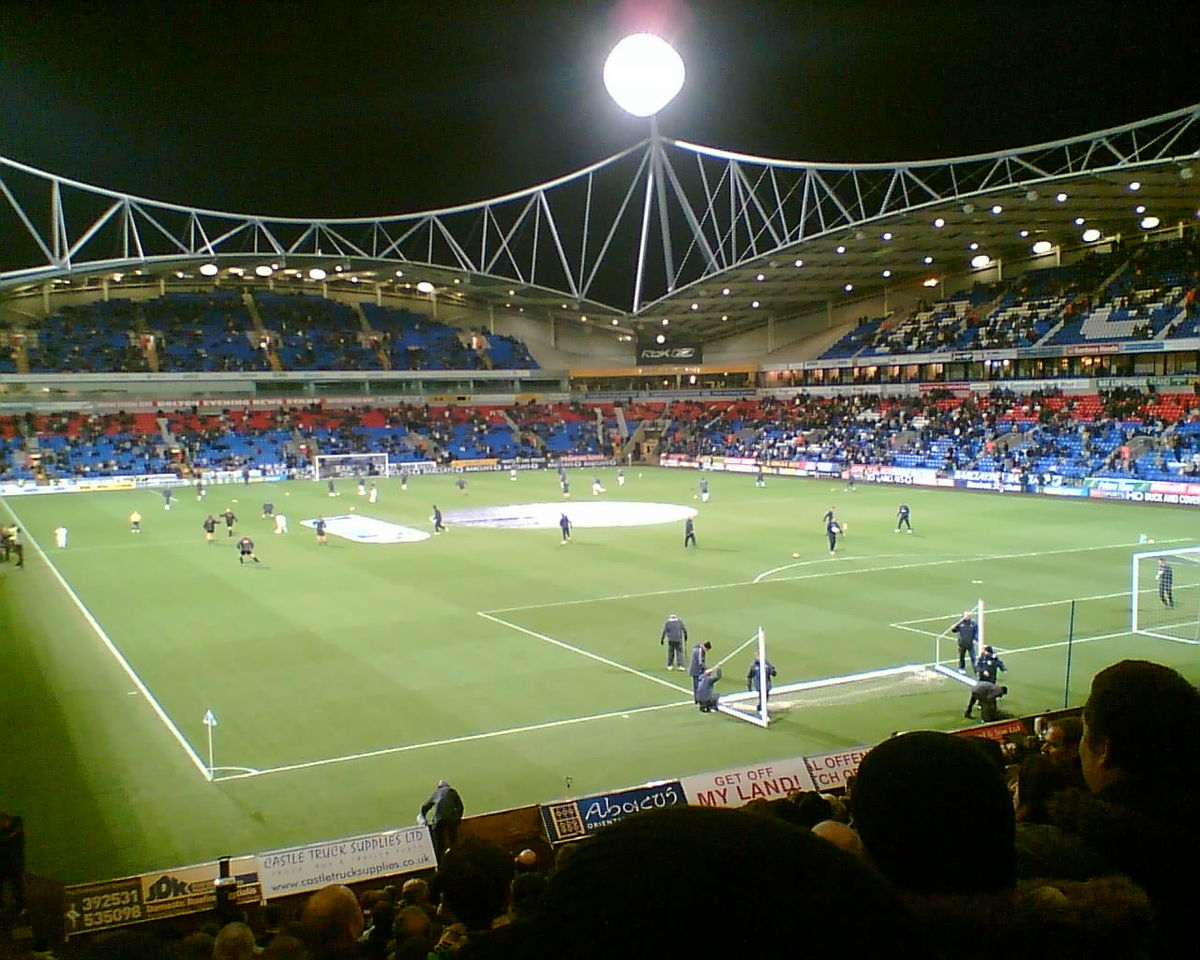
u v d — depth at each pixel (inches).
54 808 732.7
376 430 3885.3
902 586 1505.9
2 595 1514.5
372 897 454.6
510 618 1321.4
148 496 2947.8
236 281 4052.7
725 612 1346.0
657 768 799.1
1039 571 1614.2
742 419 4082.2
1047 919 88.9
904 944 55.9
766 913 52.6
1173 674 130.2
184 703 977.5
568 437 4114.2
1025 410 3184.1
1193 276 3016.7
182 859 649.6
